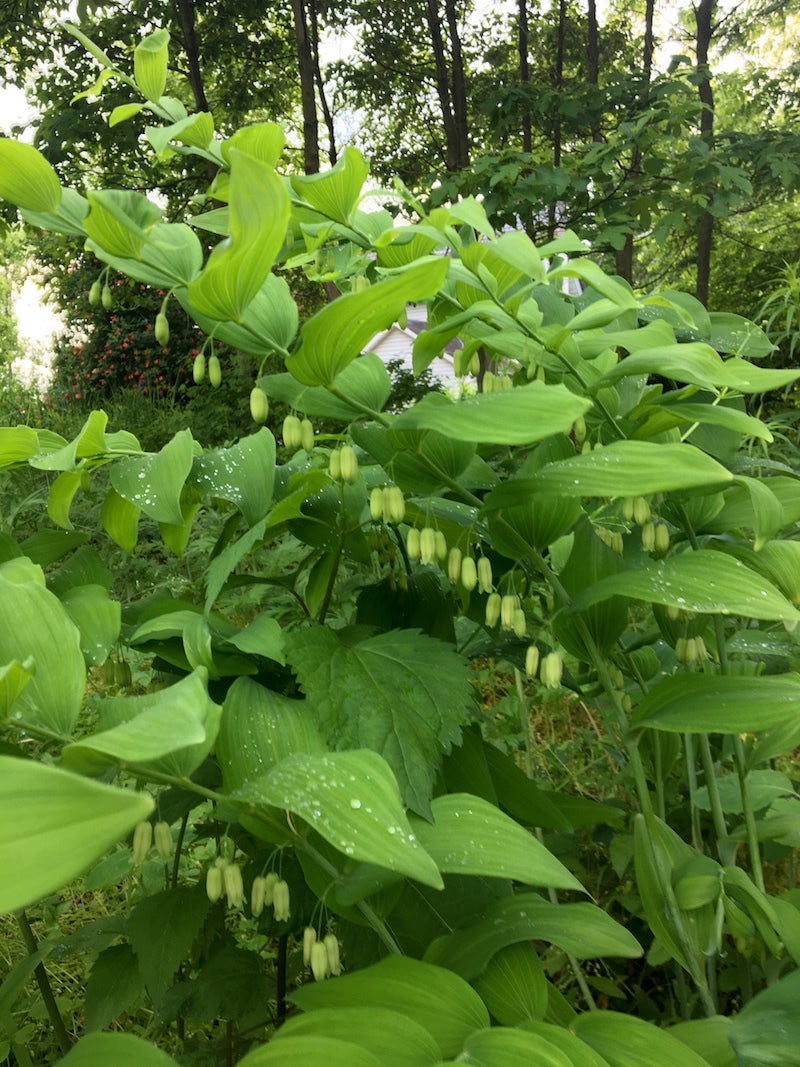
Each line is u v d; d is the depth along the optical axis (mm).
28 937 1704
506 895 1501
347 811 930
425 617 1847
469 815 1200
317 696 1279
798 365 8391
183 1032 1832
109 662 1676
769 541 1489
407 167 13039
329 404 1439
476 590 1792
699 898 1449
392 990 1107
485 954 1218
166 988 1488
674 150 10500
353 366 1494
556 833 2129
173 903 1577
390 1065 977
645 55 12227
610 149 7680
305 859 1261
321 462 1725
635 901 1979
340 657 1361
